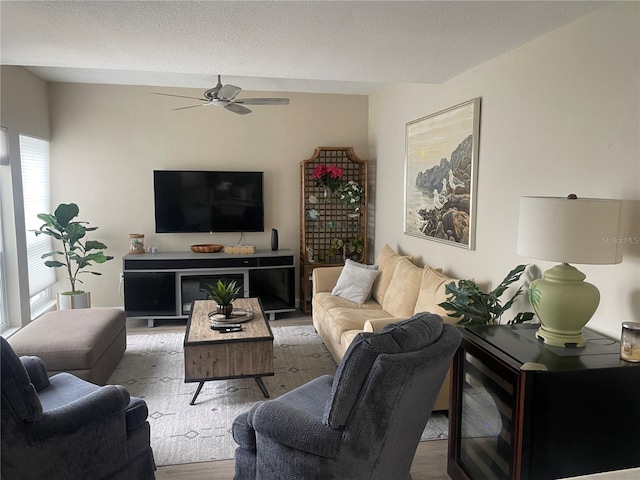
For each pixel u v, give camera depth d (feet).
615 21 7.18
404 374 5.87
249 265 17.78
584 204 6.36
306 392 8.00
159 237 18.58
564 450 6.18
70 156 17.58
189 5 7.21
